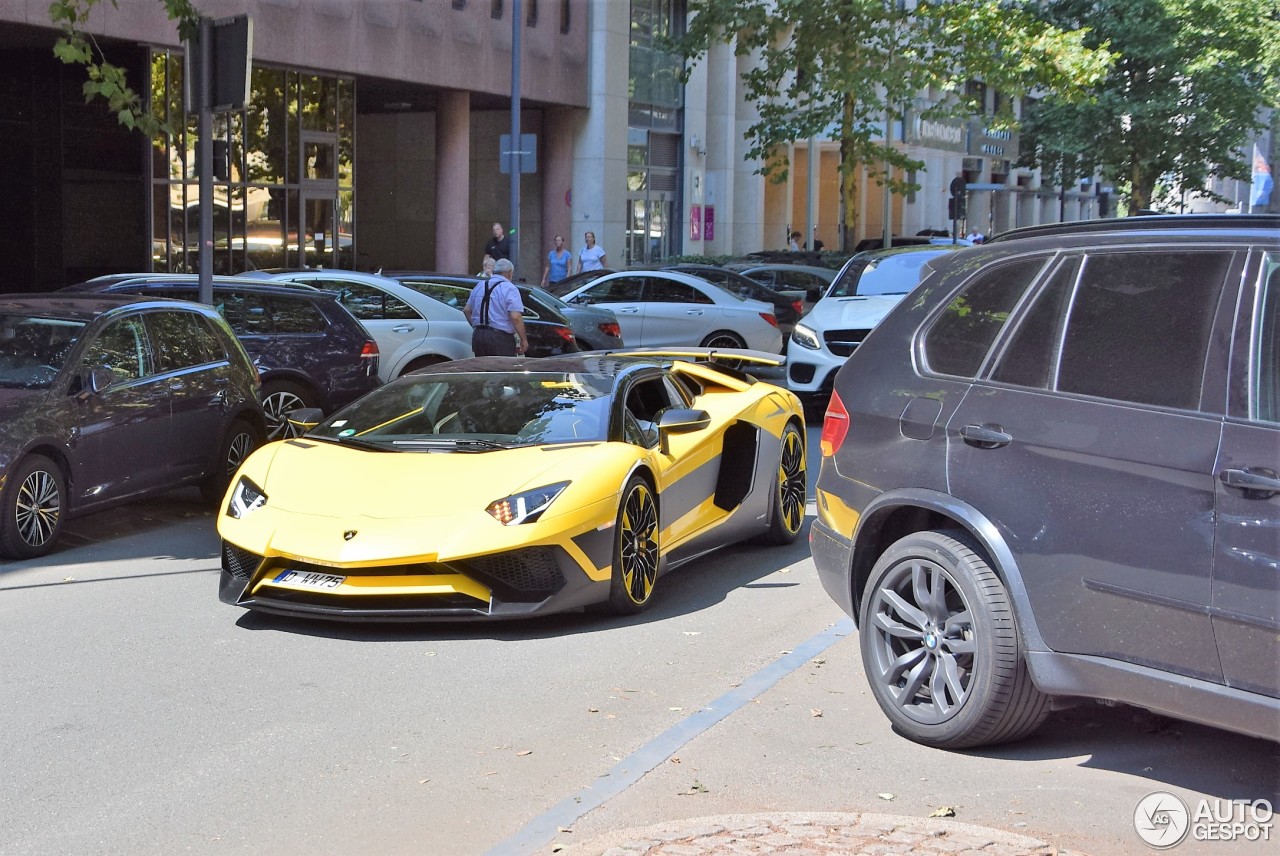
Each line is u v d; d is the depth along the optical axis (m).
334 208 26.78
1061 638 4.61
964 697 4.91
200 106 10.30
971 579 4.88
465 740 5.22
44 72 22.86
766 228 45.19
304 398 12.62
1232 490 4.17
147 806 4.55
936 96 52.47
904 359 5.41
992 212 60.62
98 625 6.95
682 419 7.61
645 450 7.51
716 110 40.75
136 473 9.47
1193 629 4.24
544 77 31.05
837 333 15.81
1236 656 4.15
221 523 7.05
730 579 8.25
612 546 6.92
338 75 25.83
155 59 22.20
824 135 45.03
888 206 37.91
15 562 8.55
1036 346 4.93
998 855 3.95
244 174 24.59
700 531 8.14
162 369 9.86
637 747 5.16
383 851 4.19
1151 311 4.63
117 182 22.77
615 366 8.25
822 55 29.72
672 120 37.75
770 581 8.18
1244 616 4.10
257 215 24.97
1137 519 4.39
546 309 16.80
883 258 17.03
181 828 4.37
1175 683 4.31
